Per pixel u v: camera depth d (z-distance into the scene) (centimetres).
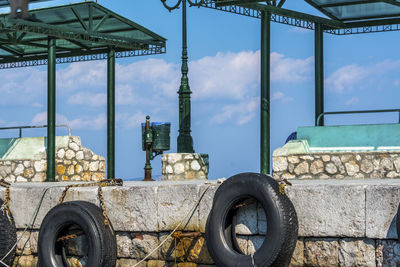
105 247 1399
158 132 2152
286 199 1249
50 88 2247
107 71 2509
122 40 2339
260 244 1300
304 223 1262
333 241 1243
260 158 1966
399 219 1146
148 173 2142
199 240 1363
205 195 1354
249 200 1311
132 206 1433
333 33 2352
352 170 1812
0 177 2433
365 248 1213
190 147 2261
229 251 1278
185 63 2275
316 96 2278
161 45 2431
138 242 1433
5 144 2492
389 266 1191
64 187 1522
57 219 1435
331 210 1238
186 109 2261
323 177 1836
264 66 1980
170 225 1391
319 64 2272
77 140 2456
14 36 2422
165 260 1411
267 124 1967
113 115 2495
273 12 2014
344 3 2117
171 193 1391
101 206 1463
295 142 1919
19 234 1581
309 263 1263
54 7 2158
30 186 1586
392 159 1777
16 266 1588
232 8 1922
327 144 1905
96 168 2530
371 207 1203
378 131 1861
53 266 1438
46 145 2395
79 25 2383
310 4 2142
